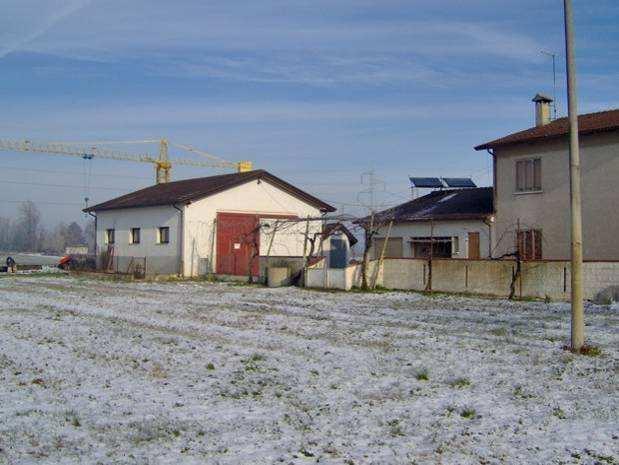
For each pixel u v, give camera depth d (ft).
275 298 75.82
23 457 21.03
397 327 51.85
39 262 213.66
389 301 72.90
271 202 123.54
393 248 113.80
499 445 23.15
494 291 77.87
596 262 71.56
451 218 102.58
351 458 21.54
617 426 25.48
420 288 84.48
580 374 34.58
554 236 91.45
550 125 97.76
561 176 90.63
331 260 124.98
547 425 25.63
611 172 85.76
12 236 476.95
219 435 23.82
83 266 138.92
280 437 23.70
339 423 25.62
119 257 126.11
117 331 47.78
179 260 113.70
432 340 45.19
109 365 35.63
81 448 22.03
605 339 45.75
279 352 40.50
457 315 59.72
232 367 35.68
